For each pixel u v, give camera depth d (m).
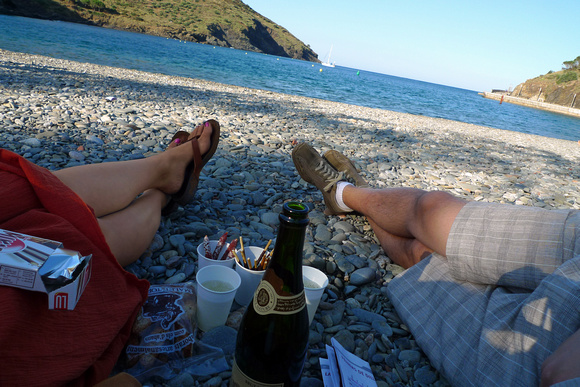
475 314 1.33
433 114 18.94
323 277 1.54
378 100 22.58
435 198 1.64
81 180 1.39
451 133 9.27
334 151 3.00
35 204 1.11
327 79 39.84
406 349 1.56
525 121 26.23
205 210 2.55
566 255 1.22
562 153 9.17
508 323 1.18
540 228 1.29
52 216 1.08
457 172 5.05
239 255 1.65
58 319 0.91
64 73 7.91
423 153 5.97
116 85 7.46
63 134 3.68
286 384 0.90
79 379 0.96
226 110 6.71
